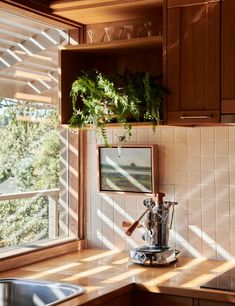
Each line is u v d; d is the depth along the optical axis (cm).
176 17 206
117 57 243
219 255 226
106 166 248
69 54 234
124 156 244
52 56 255
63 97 231
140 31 232
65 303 167
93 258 233
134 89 212
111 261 227
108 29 237
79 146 256
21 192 243
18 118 241
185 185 233
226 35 197
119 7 222
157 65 235
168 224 226
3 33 232
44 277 201
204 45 201
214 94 199
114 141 248
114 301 184
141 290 189
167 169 237
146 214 223
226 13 197
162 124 210
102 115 217
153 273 204
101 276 201
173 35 207
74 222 256
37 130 250
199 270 208
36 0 221
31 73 246
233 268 211
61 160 261
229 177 224
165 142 237
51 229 257
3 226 234
